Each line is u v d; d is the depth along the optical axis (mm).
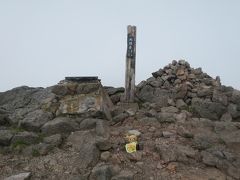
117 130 4270
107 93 5344
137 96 5312
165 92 5230
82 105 4699
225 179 3301
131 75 5148
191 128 4312
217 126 4273
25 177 3221
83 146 3760
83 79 5090
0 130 4273
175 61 5793
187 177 3291
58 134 4141
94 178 3217
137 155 3594
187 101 5086
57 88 5008
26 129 4449
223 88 5211
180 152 3588
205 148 3762
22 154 3797
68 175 3346
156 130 4254
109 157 3576
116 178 3170
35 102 5523
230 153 3656
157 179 3260
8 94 6160
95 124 4363
